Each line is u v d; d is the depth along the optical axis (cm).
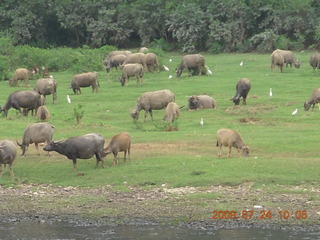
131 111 5744
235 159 4025
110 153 4306
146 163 4069
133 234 2975
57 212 3325
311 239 2850
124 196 3528
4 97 7275
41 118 5634
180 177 3772
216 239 2880
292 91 7075
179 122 5641
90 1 14600
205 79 8219
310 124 5381
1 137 5047
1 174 3925
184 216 3203
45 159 4312
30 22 14688
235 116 5856
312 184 3575
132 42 15025
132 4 14288
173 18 13238
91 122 5672
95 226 3106
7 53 10338
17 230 3073
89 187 3709
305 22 12294
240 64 9869
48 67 9831
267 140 4584
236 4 12938
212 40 12988
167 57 11412
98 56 10625
